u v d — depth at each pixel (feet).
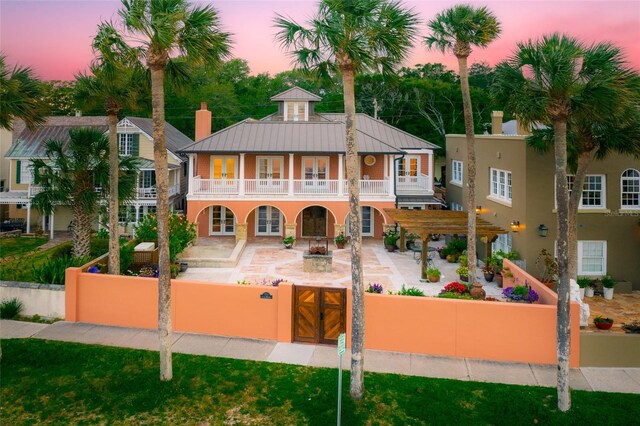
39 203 74.43
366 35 37.93
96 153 75.25
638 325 51.93
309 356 47.57
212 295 52.95
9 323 55.72
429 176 114.83
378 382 42.27
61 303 57.52
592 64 41.86
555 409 38.47
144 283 54.70
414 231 75.87
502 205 82.43
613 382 43.09
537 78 40.88
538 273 73.10
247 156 110.42
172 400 39.45
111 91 62.49
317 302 50.49
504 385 42.14
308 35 38.86
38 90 53.62
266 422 36.88
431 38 65.16
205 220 112.88
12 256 89.04
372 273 79.82
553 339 46.60
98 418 37.04
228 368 44.62
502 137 82.23
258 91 228.43
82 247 77.20
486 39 62.54
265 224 114.21
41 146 131.03
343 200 104.47
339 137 109.70
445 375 44.11
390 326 49.26
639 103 49.85
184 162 147.43
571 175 71.87
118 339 51.39
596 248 74.49
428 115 178.29
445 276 78.28
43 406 38.34
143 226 87.66
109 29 47.83
